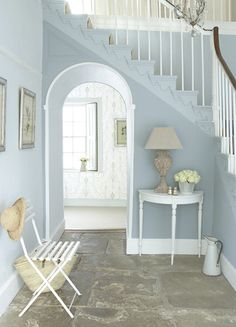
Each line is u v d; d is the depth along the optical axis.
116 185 7.19
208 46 4.28
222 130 3.79
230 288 3.04
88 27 4.07
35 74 3.68
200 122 3.96
